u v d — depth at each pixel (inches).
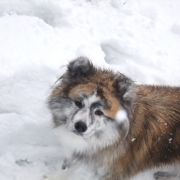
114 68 94.7
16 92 87.4
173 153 84.4
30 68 88.9
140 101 81.7
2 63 88.7
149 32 104.0
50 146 87.1
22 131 86.0
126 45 99.3
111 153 81.3
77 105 78.7
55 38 95.8
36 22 97.0
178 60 99.7
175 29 106.1
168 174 89.0
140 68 96.3
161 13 109.8
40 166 86.2
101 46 100.1
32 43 93.4
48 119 86.7
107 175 84.5
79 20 101.3
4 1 99.9
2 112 86.9
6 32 93.8
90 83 78.7
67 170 85.7
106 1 108.3
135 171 84.3
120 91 78.6
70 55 93.7
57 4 101.4
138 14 107.2
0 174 84.0
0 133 84.8
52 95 81.0
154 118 82.2
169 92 84.5
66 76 79.9
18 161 86.1
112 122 78.9
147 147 82.8
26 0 101.2
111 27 102.3
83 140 81.0
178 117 83.1
